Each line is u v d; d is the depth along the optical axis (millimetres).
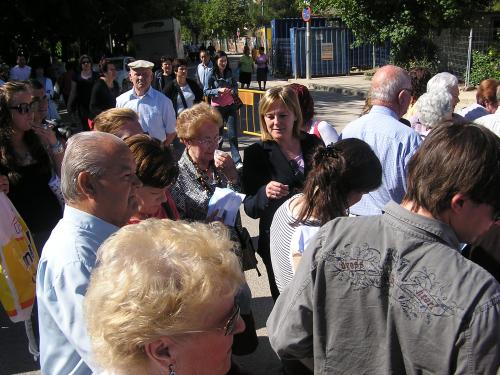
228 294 1148
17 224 3197
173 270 1107
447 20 18906
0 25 18719
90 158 1868
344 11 20656
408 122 3895
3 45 19797
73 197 1885
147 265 1112
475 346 1255
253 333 2451
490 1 18984
